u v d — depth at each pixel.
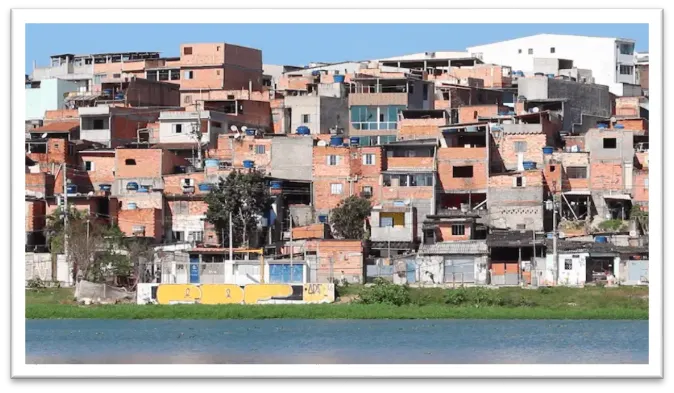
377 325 127.00
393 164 179.00
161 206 173.50
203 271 150.88
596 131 182.38
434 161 178.12
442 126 186.50
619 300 139.88
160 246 162.12
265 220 169.88
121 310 134.00
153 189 176.62
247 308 134.50
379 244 166.25
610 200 180.50
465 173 178.75
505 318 133.12
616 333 121.19
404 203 173.00
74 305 139.25
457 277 154.62
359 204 170.88
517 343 114.31
